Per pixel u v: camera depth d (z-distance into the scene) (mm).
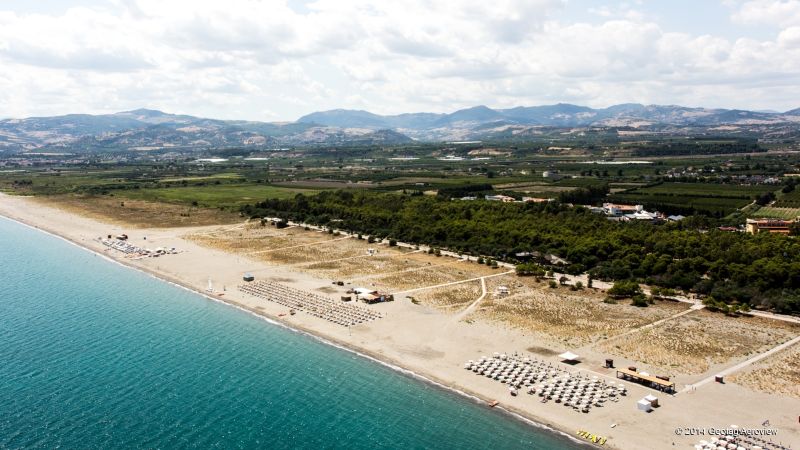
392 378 121125
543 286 187125
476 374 121938
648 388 114188
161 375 122000
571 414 105062
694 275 182125
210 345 139125
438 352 133500
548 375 120000
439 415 106188
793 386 115062
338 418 105625
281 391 115625
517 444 96562
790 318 154875
